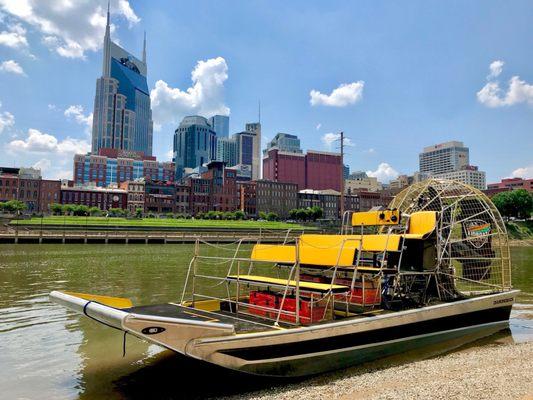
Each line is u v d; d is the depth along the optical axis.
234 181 164.62
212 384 7.81
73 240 61.84
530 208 104.75
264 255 11.20
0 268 28.98
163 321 6.59
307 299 9.07
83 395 7.25
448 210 11.98
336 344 8.37
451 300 11.14
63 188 150.88
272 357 7.54
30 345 10.14
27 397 7.15
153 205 149.88
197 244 10.28
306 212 154.75
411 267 11.00
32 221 91.38
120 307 8.59
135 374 8.27
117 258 38.69
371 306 9.87
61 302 7.77
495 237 13.09
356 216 11.77
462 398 7.00
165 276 24.91
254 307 9.02
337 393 7.29
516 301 16.83
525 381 7.77
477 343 10.94
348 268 9.86
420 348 10.02
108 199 154.88
